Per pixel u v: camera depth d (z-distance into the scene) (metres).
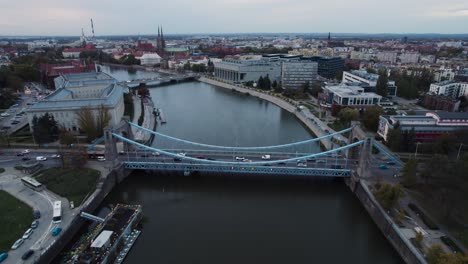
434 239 85.44
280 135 187.88
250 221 105.56
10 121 189.38
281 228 102.38
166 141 176.38
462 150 137.75
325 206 115.06
